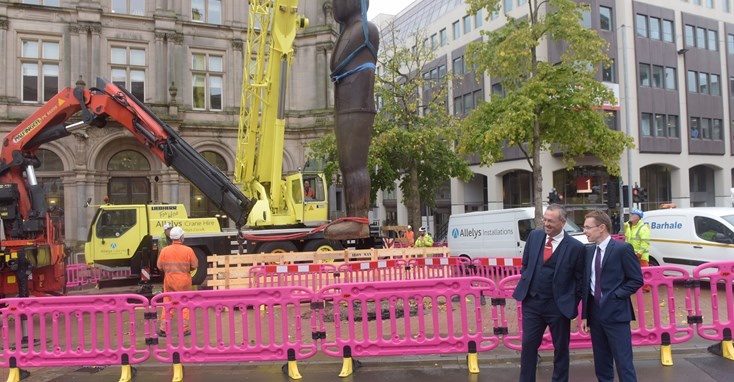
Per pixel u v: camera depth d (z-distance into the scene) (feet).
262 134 49.80
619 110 105.50
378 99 78.33
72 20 74.79
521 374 15.87
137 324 31.58
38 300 20.30
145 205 47.50
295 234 48.78
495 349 22.52
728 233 37.83
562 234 15.55
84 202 72.28
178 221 47.47
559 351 15.49
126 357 19.92
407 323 20.10
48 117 39.11
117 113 40.98
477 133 53.31
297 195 53.88
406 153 68.64
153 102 77.77
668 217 42.14
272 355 19.85
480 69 54.19
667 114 111.24
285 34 47.06
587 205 104.37
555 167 104.12
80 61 74.49
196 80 82.23
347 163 31.91
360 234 31.48
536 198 51.11
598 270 15.20
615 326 14.92
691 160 114.52
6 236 35.81
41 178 72.02
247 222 50.14
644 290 28.07
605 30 105.50
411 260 37.09
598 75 103.55
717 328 20.93
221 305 20.06
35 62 73.41
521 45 50.24
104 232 46.14
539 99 48.85
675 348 22.08
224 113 82.53
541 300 15.47
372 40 31.89
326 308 32.58
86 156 72.90
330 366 21.09
